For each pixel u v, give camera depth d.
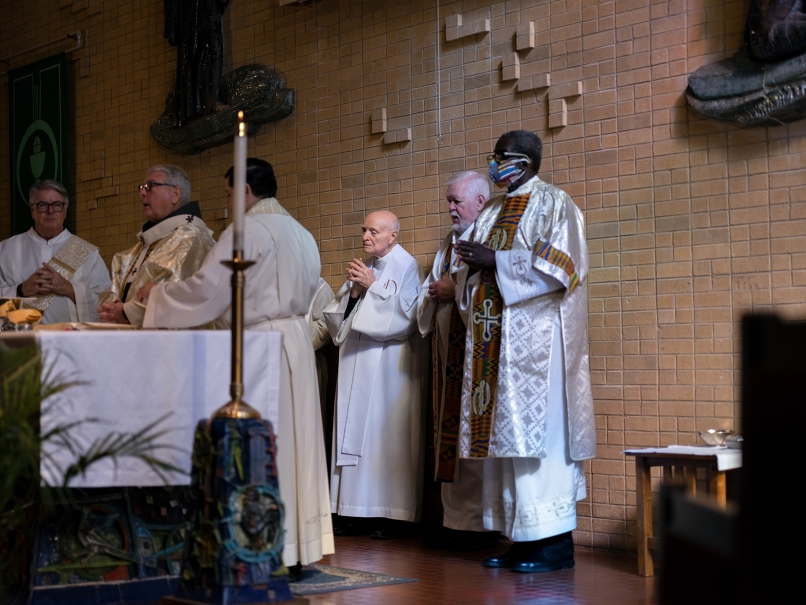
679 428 4.75
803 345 1.33
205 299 3.63
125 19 7.88
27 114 8.46
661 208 4.88
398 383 5.60
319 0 6.55
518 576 4.31
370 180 6.20
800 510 1.33
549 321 4.53
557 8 5.33
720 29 4.74
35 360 2.65
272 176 4.20
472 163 5.69
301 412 3.92
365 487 5.57
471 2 5.73
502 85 5.56
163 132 7.34
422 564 4.65
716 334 4.66
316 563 4.67
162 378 3.22
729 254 4.65
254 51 6.96
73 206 8.22
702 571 1.46
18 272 5.99
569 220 4.57
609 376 5.00
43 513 3.21
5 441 2.53
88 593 3.28
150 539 3.42
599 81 5.14
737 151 4.65
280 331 3.52
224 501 2.96
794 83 4.39
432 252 5.86
